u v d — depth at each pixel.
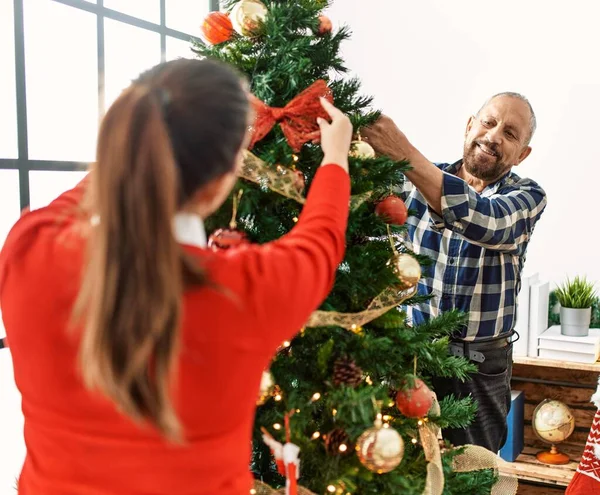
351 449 1.00
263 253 0.66
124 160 0.58
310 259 0.68
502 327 1.75
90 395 0.62
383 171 1.05
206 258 0.63
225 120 0.64
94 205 0.61
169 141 0.60
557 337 2.17
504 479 1.28
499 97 1.73
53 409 0.64
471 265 1.72
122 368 0.57
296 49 1.01
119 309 0.57
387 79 2.61
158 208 0.58
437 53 2.52
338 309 1.05
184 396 0.62
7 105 1.57
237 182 0.97
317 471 0.99
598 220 2.34
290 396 0.99
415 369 1.11
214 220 1.03
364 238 1.12
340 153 0.81
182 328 0.60
